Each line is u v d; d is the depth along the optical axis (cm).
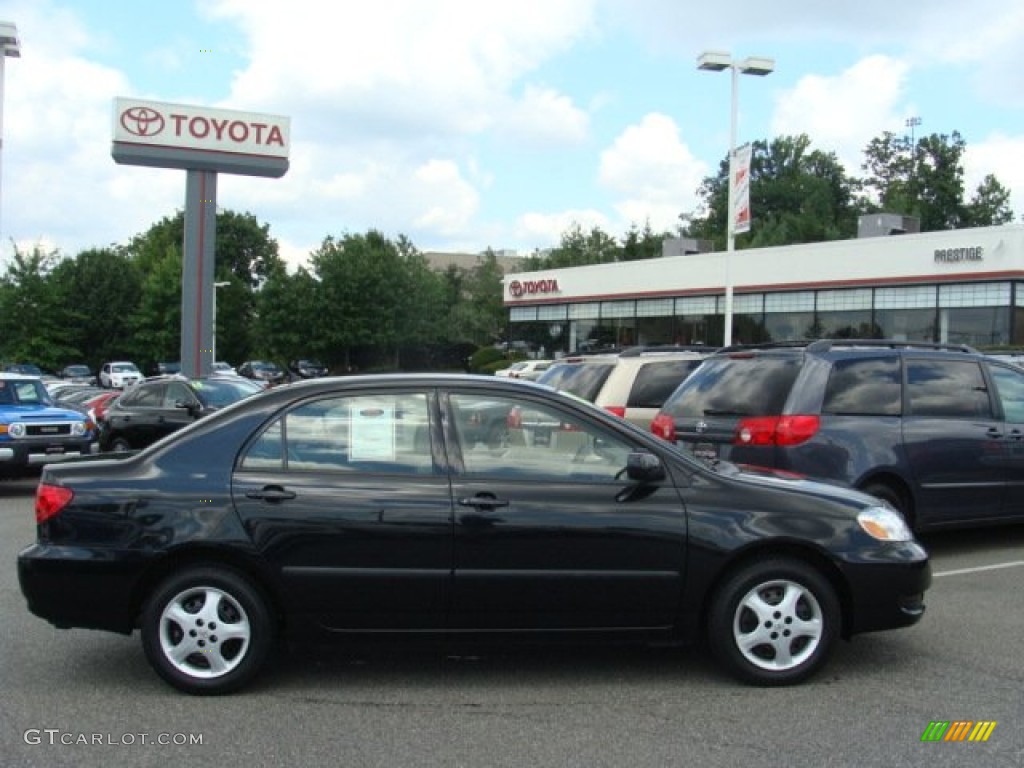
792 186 8156
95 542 476
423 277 5959
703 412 791
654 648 563
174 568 483
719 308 3712
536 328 4753
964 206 7219
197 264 2652
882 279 3077
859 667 525
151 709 464
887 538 499
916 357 801
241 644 482
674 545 481
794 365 763
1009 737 427
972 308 2856
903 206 6756
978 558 826
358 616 479
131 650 562
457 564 476
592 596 480
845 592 501
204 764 400
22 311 5634
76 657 548
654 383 1002
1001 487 811
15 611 647
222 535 472
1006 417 827
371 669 525
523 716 454
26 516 1109
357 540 474
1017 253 2716
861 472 743
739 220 2428
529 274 4719
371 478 484
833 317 3272
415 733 433
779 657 491
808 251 3312
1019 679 505
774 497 496
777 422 742
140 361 6341
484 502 477
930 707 464
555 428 498
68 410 1372
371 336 5669
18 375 1418
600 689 492
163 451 495
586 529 478
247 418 498
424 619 481
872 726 439
